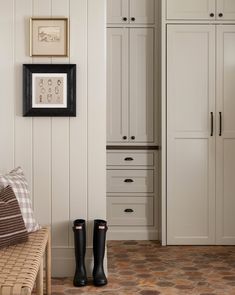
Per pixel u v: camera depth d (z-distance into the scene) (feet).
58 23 14.20
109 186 18.22
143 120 18.24
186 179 17.43
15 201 11.96
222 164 17.42
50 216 14.35
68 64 14.16
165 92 17.33
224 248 17.17
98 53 14.26
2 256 10.99
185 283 13.89
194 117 17.37
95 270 13.78
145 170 18.20
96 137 14.33
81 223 13.92
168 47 17.28
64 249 14.38
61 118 14.30
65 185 14.35
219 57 17.31
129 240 18.21
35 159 14.32
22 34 14.23
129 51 18.19
